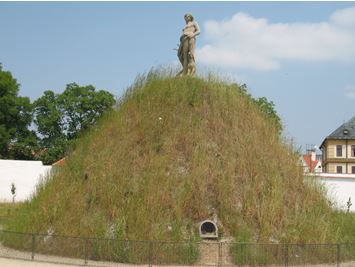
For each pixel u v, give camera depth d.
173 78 23.00
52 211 18.97
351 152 96.75
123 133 21.14
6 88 62.44
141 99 22.45
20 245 18.25
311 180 21.81
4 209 31.88
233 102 22.50
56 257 17.20
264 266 16.84
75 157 21.36
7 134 60.78
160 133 20.64
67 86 69.38
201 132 20.67
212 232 17.73
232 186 18.92
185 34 23.83
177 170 19.31
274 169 20.25
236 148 20.39
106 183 19.08
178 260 16.77
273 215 18.42
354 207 36.62
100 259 16.92
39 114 68.56
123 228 17.50
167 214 18.00
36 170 39.81
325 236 18.55
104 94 69.81
